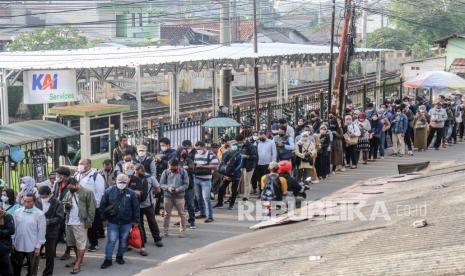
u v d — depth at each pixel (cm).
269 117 2403
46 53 3134
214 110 3055
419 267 650
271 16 8488
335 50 3894
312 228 1103
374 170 2278
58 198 1298
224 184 1762
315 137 2066
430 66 4047
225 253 1161
